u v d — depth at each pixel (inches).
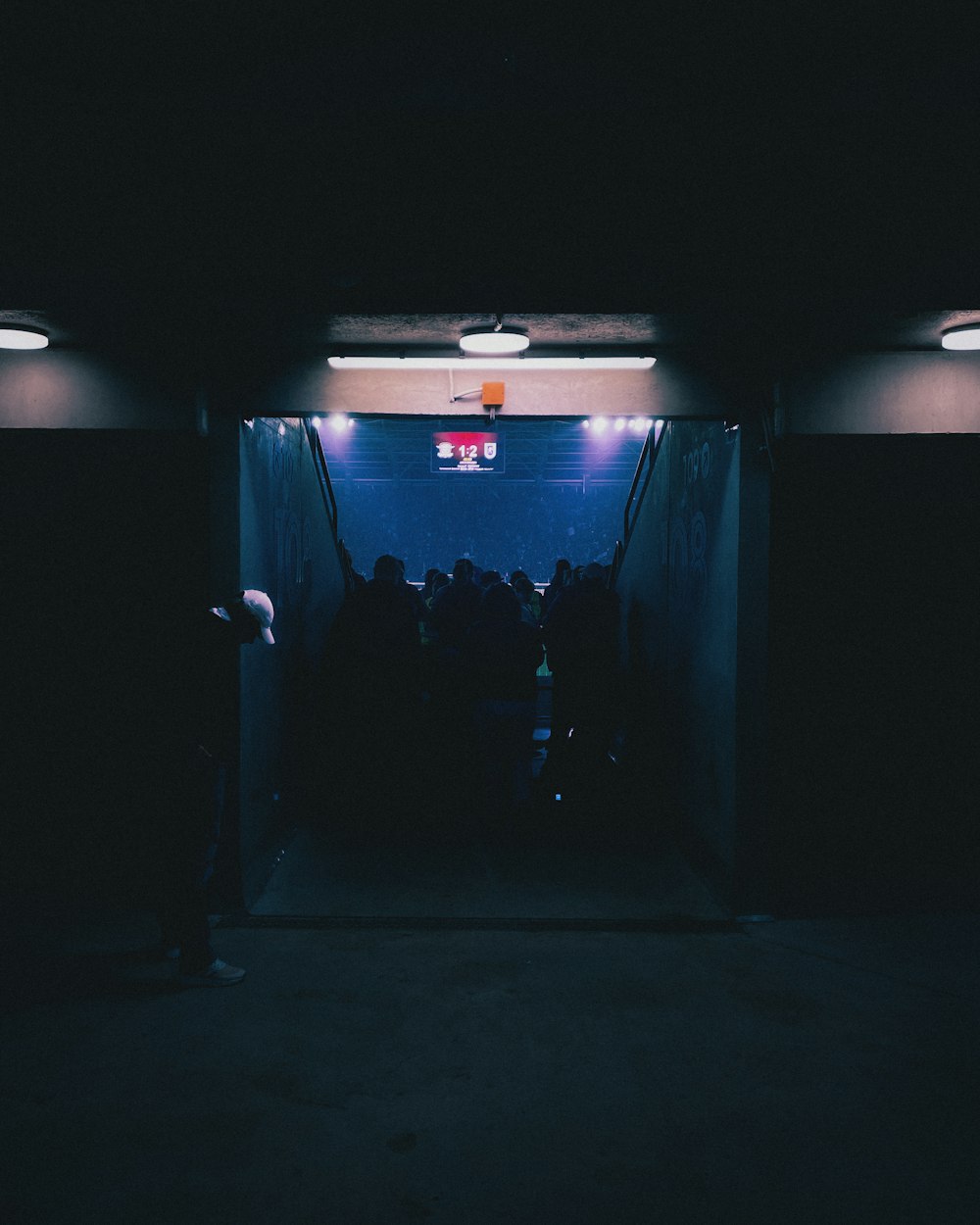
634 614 321.1
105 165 142.3
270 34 137.9
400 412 188.1
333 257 148.5
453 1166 104.4
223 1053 131.0
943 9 132.0
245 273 148.4
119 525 189.9
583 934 179.3
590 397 188.7
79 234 143.4
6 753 194.7
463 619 327.0
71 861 196.1
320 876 214.7
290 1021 141.0
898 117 139.9
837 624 193.2
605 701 305.9
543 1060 129.4
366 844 239.9
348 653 290.8
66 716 194.4
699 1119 114.5
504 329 167.0
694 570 233.9
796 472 190.7
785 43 137.4
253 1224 94.1
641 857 232.4
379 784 290.0
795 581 191.9
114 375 184.7
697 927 183.5
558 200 147.8
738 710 188.9
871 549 192.7
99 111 139.8
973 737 195.8
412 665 292.5
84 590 191.6
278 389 186.5
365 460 1156.5
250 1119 113.8
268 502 216.8
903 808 195.8
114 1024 139.5
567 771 303.3
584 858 231.0
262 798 208.5
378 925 183.3
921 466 191.6
